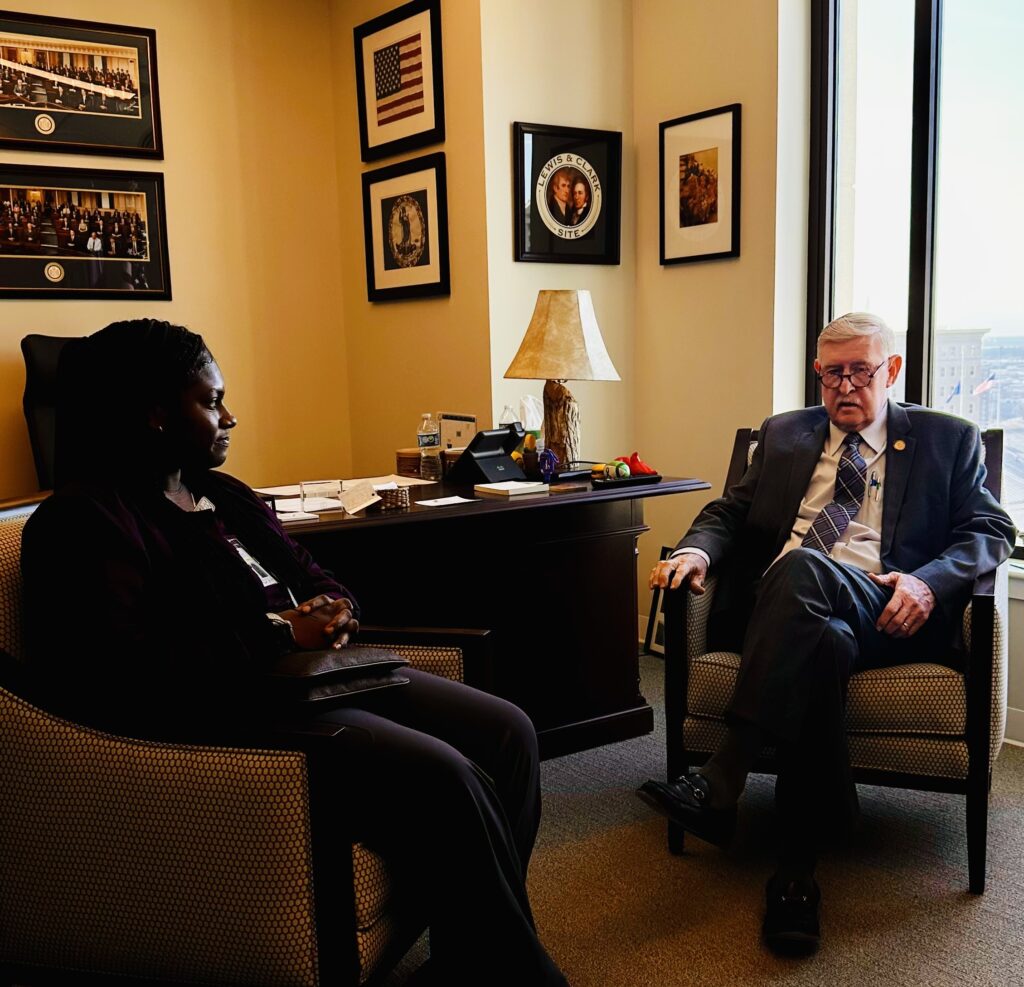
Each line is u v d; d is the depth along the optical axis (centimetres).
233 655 152
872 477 237
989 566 216
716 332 358
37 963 153
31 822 147
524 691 279
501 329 355
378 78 388
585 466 296
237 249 409
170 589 151
